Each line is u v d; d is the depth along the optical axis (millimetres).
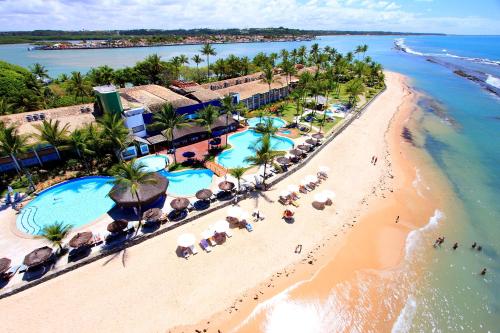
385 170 45344
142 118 46250
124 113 44062
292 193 36562
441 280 26641
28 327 21125
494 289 25906
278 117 64000
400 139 58125
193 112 53469
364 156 49531
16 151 34219
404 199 38406
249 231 30766
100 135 38719
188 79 96438
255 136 53938
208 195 32719
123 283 24562
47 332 20875
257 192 37375
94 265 26109
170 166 41688
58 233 25297
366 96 85000
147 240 29031
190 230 30516
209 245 28641
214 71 96375
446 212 36219
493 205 37844
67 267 25219
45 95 68000
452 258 29094
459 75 129375
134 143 43531
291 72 79625
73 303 22828
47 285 24156
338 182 41125
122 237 28453
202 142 50469
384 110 76125
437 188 41344
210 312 22781
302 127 57188
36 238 28422
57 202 34000
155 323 21781
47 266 25203
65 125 40594
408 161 49094
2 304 22500
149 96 52875
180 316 22359
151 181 29719
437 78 122625
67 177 38156
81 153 39906
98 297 23359
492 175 45250
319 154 49125
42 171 38812
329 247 29641
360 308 23906
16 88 70688
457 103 84812
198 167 41812
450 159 50219
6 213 31625
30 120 43656
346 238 31000
